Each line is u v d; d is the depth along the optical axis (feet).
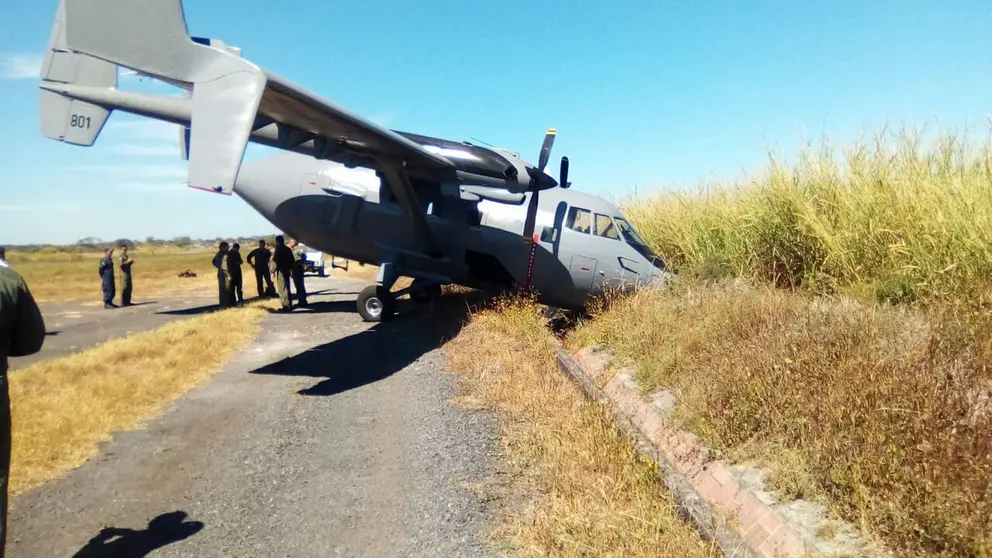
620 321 28.78
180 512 14.62
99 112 42.34
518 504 14.64
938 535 9.82
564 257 38.75
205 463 17.62
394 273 42.60
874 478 11.18
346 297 59.47
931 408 11.87
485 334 33.78
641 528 12.27
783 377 15.53
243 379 27.32
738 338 20.07
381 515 14.38
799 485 12.35
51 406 21.53
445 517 14.14
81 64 42.65
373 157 34.94
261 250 58.75
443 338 36.19
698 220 38.40
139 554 12.69
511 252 39.93
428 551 12.73
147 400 23.56
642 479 14.38
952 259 20.17
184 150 47.50
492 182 40.24
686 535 11.98
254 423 21.21
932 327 15.62
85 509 14.71
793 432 13.94
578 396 21.61
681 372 20.34
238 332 37.24
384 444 19.03
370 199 43.39
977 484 10.08
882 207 24.64
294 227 45.91
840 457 12.14
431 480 16.20
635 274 38.04
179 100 36.27
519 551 12.52
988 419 11.32
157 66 23.09
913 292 20.76
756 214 31.58
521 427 19.71
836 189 27.71
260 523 14.07
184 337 34.76
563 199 40.11
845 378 14.14
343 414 22.20
